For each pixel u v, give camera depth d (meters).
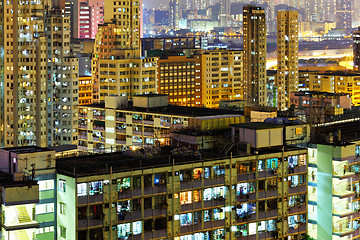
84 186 176.00
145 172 184.88
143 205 184.88
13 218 171.12
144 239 185.62
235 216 199.75
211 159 195.88
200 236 194.50
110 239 179.75
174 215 189.50
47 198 179.62
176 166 189.38
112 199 179.62
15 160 182.00
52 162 182.00
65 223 178.00
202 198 194.00
